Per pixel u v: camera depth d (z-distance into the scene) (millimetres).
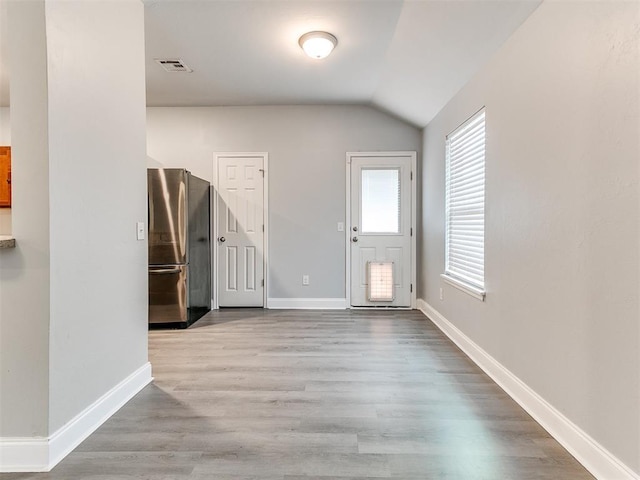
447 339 3365
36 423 1558
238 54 3207
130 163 2230
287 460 1602
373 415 1982
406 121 4539
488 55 2582
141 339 2352
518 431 1829
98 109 1909
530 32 2062
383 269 4648
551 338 1851
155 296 3697
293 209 4664
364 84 3902
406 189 4633
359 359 2836
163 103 4488
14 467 1545
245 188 4656
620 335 1411
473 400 2158
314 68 3496
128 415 1989
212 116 4613
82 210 1778
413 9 2482
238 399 2172
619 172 1422
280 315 4312
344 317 4211
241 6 2498
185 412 2020
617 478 1407
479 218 2902
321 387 2334
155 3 2438
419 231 4637
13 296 1549
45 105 1551
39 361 1556
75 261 1729
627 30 1380
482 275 2824
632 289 1359
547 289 1893
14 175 1547
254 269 4688
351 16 2615
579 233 1650
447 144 3615
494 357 2492
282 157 4648
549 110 1884
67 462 1590
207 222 4508
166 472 1523
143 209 2385
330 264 4672
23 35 1549
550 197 1875
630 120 1369
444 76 3160
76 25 1737
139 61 2342
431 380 2443
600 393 1507
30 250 1549
